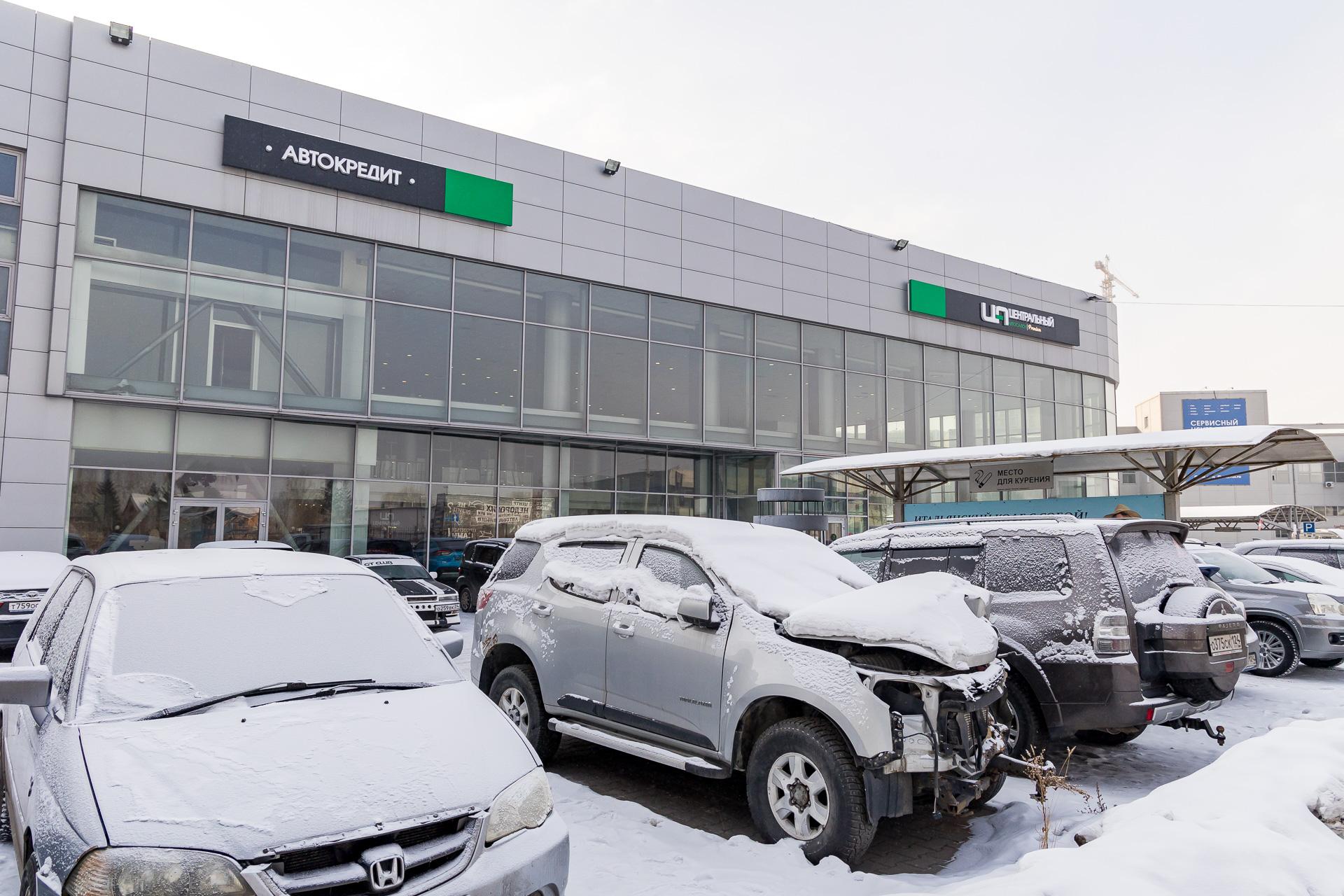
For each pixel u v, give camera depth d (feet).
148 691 10.44
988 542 22.35
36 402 52.70
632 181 77.87
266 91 61.31
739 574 17.43
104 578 12.50
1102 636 19.26
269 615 12.43
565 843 10.03
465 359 68.28
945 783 14.62
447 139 68.54
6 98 53.36
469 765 9.98
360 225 64.28
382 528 64.64
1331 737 15.03
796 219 87.97
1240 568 36.63
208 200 58.59
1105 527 20.71
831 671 14.84
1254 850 10.16
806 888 13.29
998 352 102.78
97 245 55.26
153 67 57.57
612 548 20.12
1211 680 19.26
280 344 60.59
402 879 8.38
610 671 18.40
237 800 8.50
